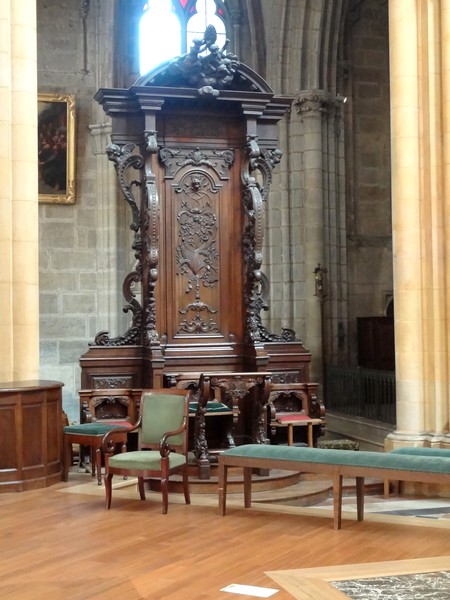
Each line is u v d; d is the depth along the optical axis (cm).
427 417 1168
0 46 1118
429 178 1171
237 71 1217
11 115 1123
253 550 743
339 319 2239
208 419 1168
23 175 1123
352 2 2312
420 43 1185
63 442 1079
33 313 1127
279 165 2203
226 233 1243
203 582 645
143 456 910
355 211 2322
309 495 1059
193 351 1220
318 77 2178
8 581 654
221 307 1240
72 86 2234
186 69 1193
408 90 1183
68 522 853
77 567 689
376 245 2328
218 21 2373
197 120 1234
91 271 2231
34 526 837
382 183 2339
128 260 2236
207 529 823
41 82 2217
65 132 2208
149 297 1194
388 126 2345
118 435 1059
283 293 2209
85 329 2223
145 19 2331
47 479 1047
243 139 1240
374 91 2342
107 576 663
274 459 864
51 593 622
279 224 2211
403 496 1141
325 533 809
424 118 1180
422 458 808
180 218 1228
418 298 1177
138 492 1030
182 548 750
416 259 1179
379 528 833
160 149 1220
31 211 1129
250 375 1072
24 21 1129
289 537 791
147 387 1200
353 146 2322
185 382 1193
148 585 638
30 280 1124
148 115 1189
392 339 2186
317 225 2170
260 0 2283
